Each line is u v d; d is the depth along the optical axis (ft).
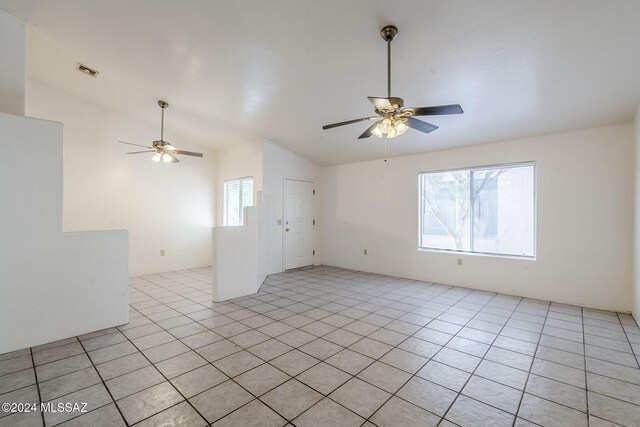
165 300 13.92
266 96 13.79
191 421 5.94
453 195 16.90
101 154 17.56
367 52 9.87
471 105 12.08
